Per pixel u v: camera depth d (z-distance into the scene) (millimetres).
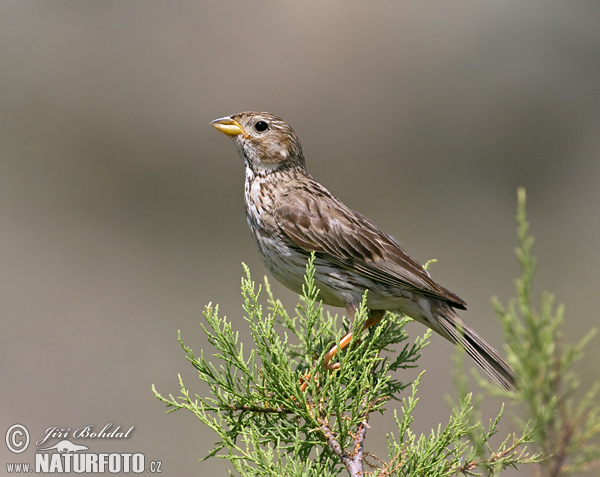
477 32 18094
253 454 4918
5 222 16172
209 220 16609
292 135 7438
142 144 17109
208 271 15555
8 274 15125
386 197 16766
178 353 13461
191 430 11055
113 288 15055
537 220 16375
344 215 6914
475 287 14828
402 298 6695
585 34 18016
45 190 16844
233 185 16828
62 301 14617
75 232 16203
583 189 16859
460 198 16781
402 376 11469
